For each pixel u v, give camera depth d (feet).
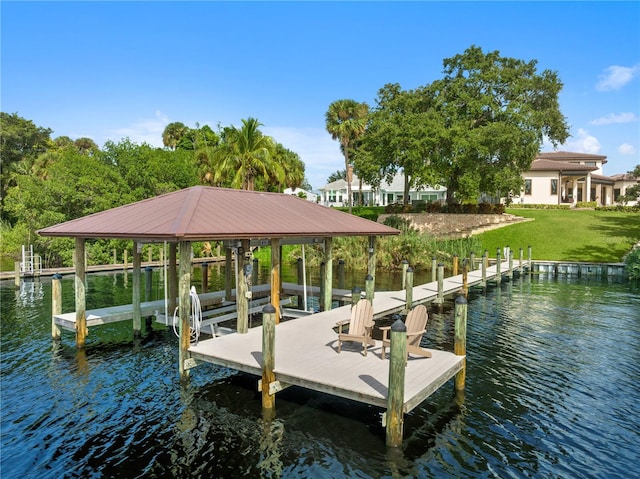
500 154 104.53
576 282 79.61
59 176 93.04
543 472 20.03
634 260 82.12
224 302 48.88
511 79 107.86
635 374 32.65
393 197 196.03
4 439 22.79
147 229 29.68
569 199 158.10
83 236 33.81
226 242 34.55
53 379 31.07
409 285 49.62
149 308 42.52
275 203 44.78
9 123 167.32
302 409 26.20
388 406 21.25
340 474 19.66
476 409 26.63
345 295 52.54
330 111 145.28
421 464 20.51
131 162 99.35
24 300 59.88
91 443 22.44
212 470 20.01
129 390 29.14
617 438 23.25
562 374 32.65
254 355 28.25
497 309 56.08
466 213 122.93
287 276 89.04
